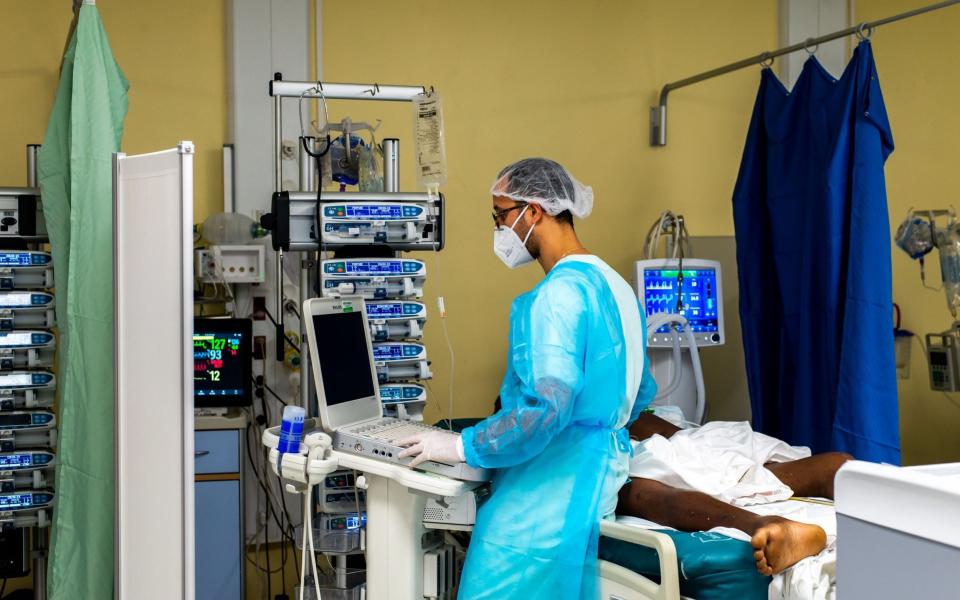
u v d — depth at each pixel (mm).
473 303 3857
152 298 2027
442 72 3807
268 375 3551
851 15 4352
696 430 2523
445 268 3824
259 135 3555
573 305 1877
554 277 1927
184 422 1947
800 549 1724
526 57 3922
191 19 3516
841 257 2961
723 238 3930
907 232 3836
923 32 4430
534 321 1879
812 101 3207
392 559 2111
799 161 3295
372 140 2945
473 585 1939
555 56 3965
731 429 2439
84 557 2238
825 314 3006
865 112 2900
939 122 4457
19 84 3307
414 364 2699
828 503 2170
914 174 4445
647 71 4109
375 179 2881
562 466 1928
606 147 4055
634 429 2697
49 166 2412
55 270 2408
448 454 1920
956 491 912
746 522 1874
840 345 2977
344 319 2271
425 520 2090
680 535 1850
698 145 4195
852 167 2957
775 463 2377
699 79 3805
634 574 1839
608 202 4062
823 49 4316
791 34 4266
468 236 3850
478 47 3854
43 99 3334
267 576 3490
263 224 2672
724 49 4223
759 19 4273
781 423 3410
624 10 4062
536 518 1906
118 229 2133
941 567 924
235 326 3152
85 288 2236
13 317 2818
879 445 2822
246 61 3535
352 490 2553
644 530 1816
